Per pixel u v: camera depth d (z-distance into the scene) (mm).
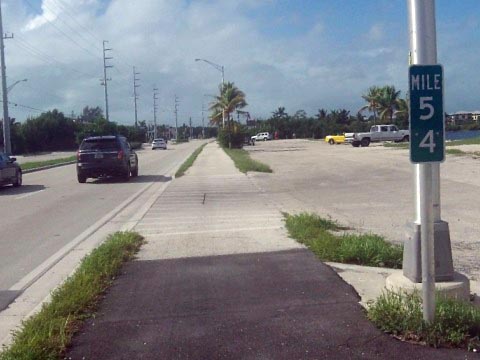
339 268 8258
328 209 15234
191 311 6512
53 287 8406
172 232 11812
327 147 63844
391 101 94812
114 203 18562
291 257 8930
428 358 5078
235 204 16641
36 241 12141
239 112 79812
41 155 69812
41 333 5734
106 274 8078
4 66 48375
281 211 14703
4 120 48125
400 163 31156
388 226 12289
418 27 6043
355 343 5414
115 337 5777
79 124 90062
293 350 5316
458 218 13062
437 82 5379
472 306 6117
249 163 32594
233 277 7898
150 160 48125
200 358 5227
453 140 57656
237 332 5801
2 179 23797
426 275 5457
